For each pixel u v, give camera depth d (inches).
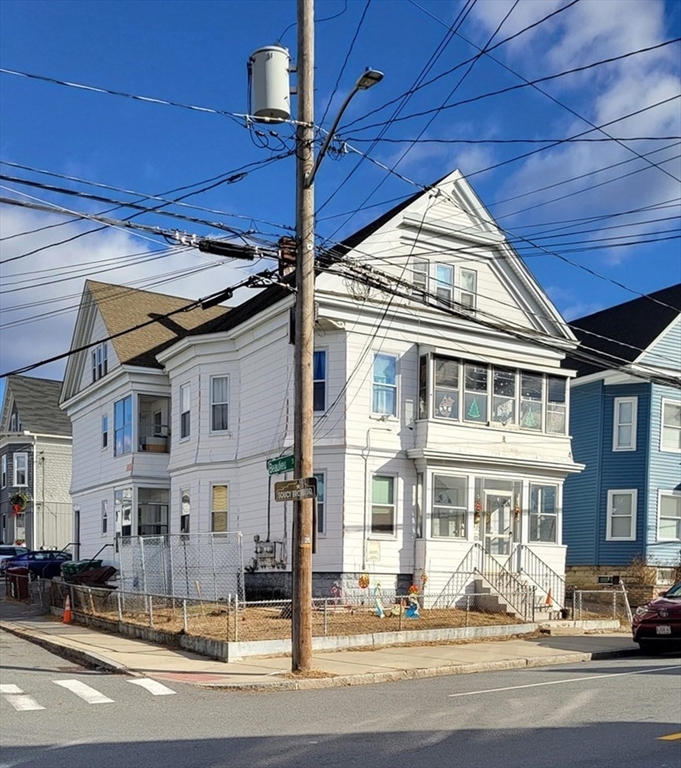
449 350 948.0
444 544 918.4
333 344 909.2
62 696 466.6
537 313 1030.4
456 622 795.4
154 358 1227.2
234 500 1025.5
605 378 1207.6
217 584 901.8
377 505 906.1
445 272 972.6
